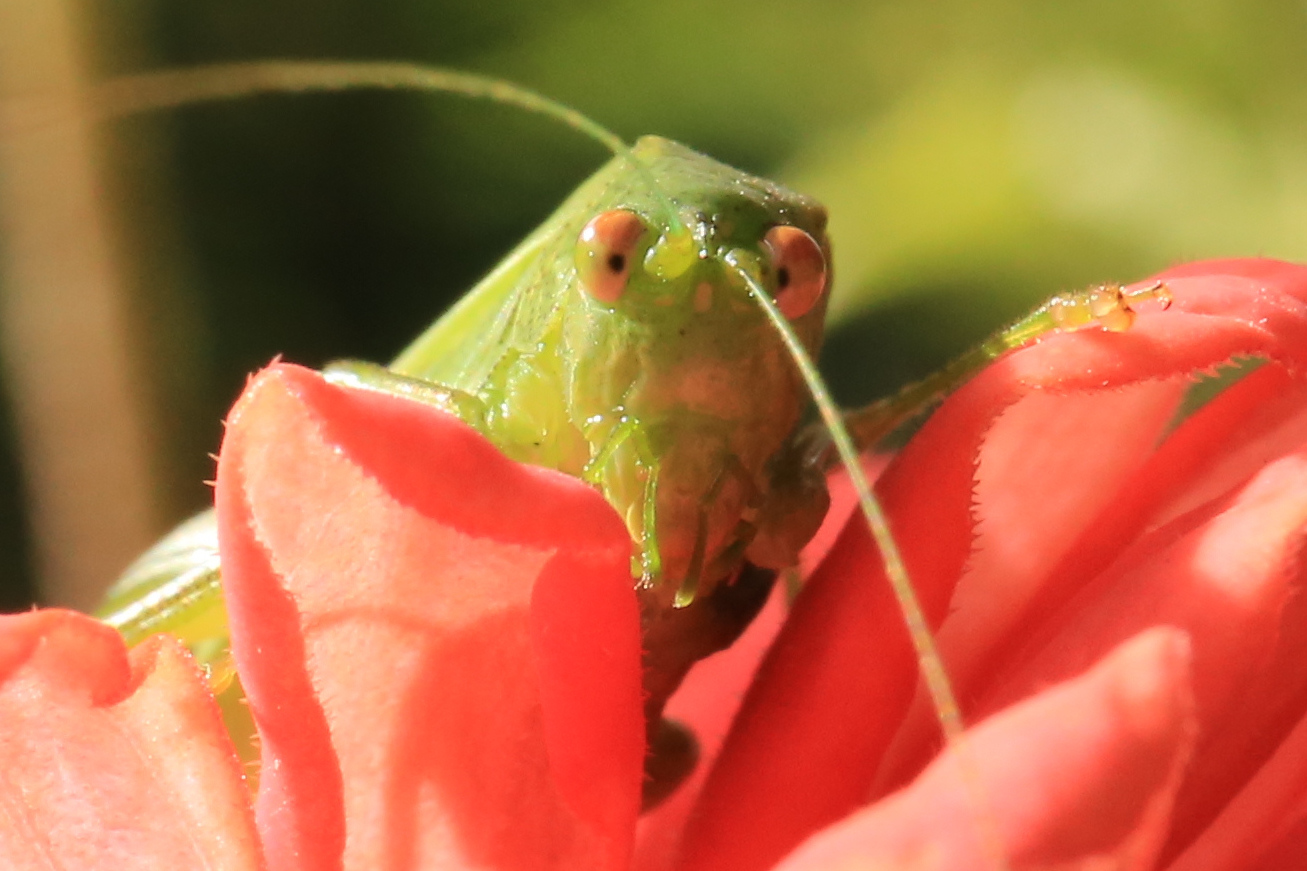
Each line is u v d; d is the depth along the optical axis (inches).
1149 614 3.3
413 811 3.4
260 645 3.3
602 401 3.7
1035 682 3.3
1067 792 3.2
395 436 3.3
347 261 10.8
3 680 3.3
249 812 3.3
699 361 3.7
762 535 3.8
